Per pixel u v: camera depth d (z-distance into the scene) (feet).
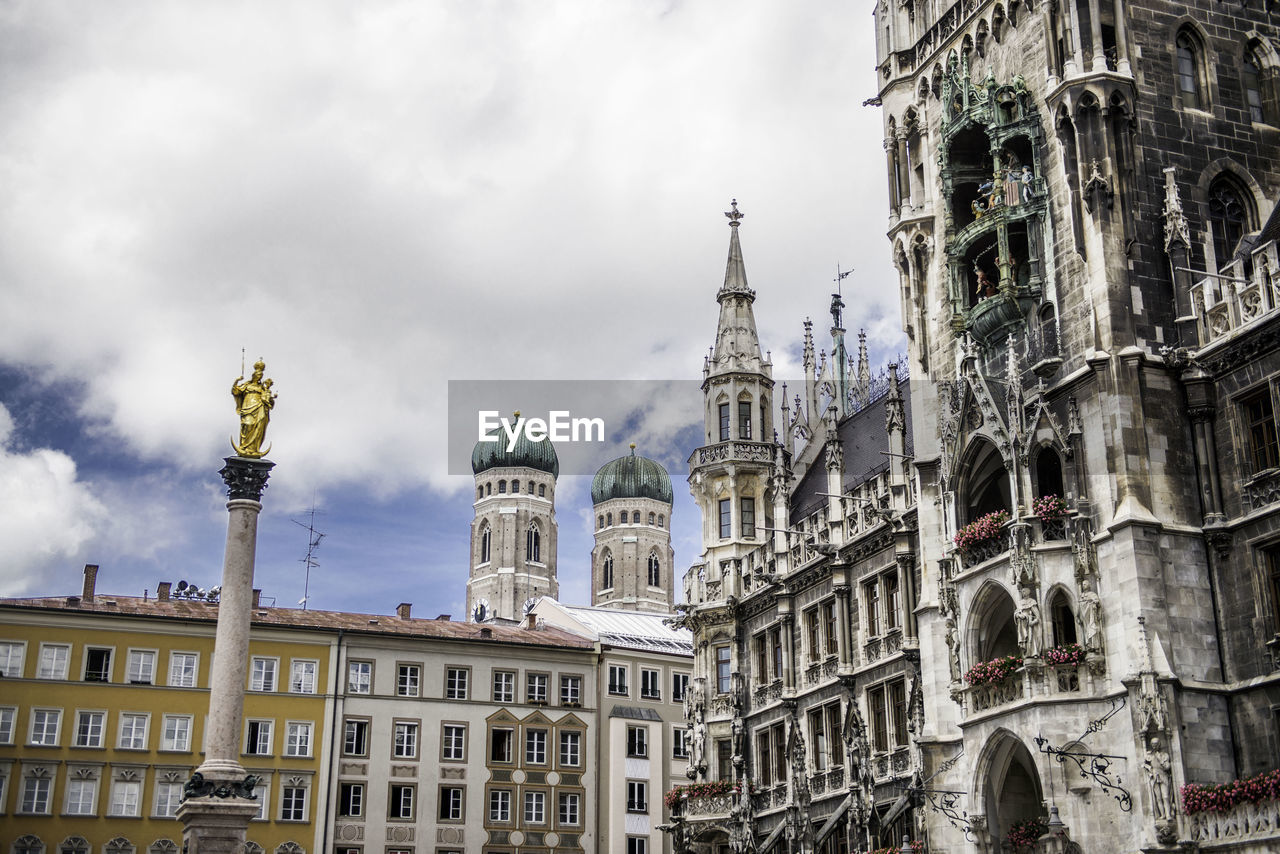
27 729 264.72
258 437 168.55
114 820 264.93
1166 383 147.13
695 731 232.73
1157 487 142.92
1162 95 157.69
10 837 258.57
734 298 251.19
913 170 189.16
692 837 226.17
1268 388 139.95
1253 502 139.95
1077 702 141.08
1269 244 142.00
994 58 175.63
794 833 204.23
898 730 189.88
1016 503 151.84
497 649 302.04
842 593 203.92
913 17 194.70
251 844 270.87
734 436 242.37
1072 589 145.28
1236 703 137.08
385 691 289.74
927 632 172.86
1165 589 139.64
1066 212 156.76
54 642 270.46
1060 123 156.87
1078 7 157.48
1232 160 158.20
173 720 273.33
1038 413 151.84
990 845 150.30
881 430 225.15
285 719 280.51
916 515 187.42
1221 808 128.88
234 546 162.61
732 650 232.94
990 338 165.99
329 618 301.22
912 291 185.06
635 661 316.40
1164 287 151.02
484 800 291.17
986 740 150.20
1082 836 137.69
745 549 237.45
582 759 302.86
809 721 210.79
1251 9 165.17
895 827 185.57
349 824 279.28
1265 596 137.39
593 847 297.53
